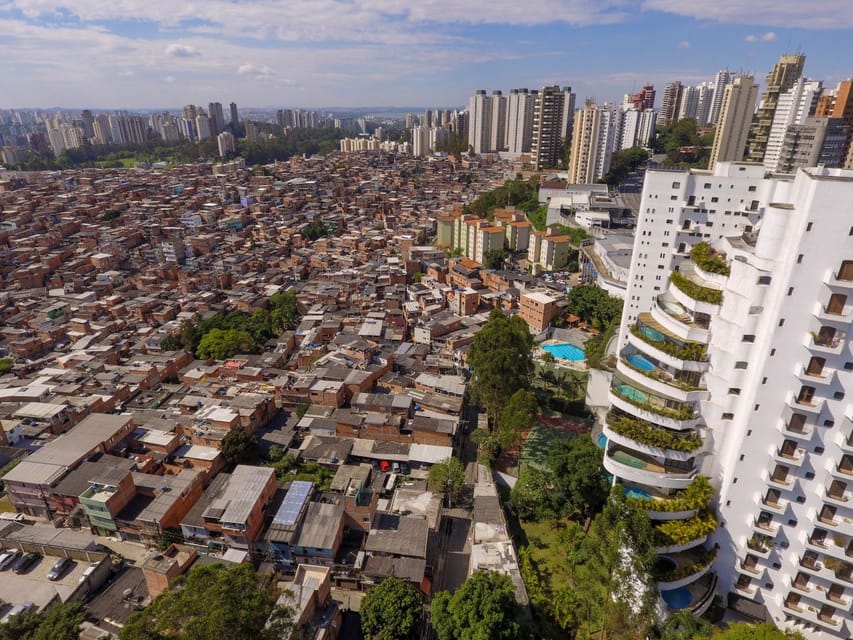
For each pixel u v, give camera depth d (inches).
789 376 2117.4
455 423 3838.6
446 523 3225.9
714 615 2466.8
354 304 6220.5
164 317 6043.3
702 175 3656.5
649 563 2217.0
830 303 1967.3
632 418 2625.5
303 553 2723.9
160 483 3137.3
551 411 4355.3
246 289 6845.5
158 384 4623.5
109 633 2362.2
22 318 5880.9
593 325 5757.9
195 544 2871.6
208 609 1609.3
